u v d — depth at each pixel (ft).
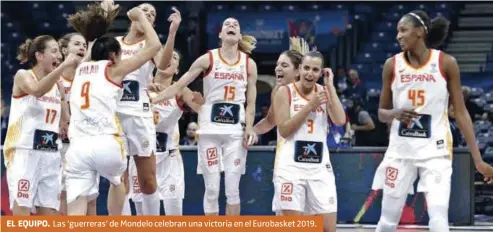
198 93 30.68
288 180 23.57
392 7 58.59
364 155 33.94
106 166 23.95
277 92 24.06
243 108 30.27
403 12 58.59
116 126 24.20
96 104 24.00
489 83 55.67
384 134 44.57
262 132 26.68
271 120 26.32
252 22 56.80
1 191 34.60
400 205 23.59
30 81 24.93
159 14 58.44
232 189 29.96
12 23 59.98
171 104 30.58
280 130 23.73
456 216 33.58
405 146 23.26
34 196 25.72
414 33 22.93
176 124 31.22
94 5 27.68
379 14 58.65
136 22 27.20
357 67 57.31
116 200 26.37
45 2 60.23
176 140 31.32
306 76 23.65
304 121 23.71
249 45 30.60
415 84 23.16
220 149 30.17
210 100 30.01
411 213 33.63
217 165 30.07
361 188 33.94
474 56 57.16
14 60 58.95
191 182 34.68
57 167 25.98
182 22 58.13
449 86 23.27
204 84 30.12
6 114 49.65
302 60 24.17
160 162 31.01
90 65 24.43
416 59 23.31
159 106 30.40
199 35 56.80
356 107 45.19
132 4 58.54
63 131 27.07
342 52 57.06
